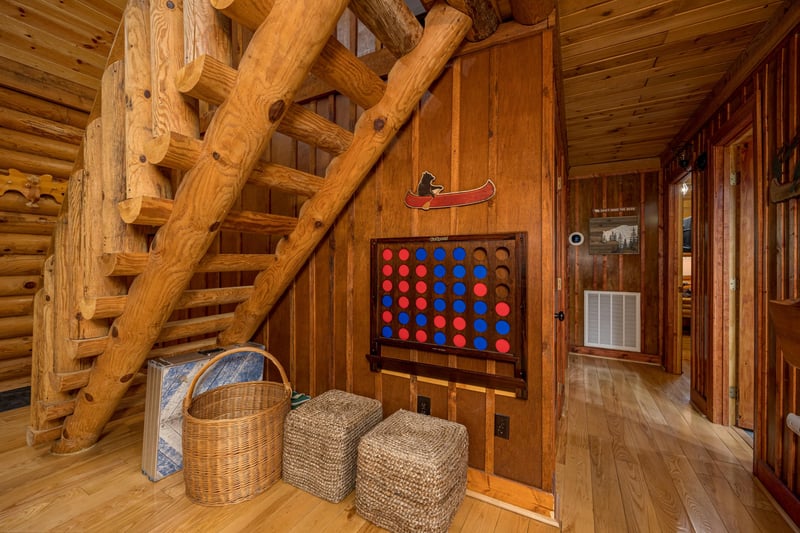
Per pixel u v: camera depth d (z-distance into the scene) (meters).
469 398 1.81
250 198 2.76
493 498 1.70
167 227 1.43
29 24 2.49
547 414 1.62
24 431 2.30
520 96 1.70
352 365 2.22
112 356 1.75
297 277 2.49
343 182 1.92
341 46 1.43
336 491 1.62
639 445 2.23
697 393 2.84
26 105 2.84
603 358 4.28
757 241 1.93
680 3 1.73
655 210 4.11
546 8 1.54
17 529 1.45
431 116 1.94
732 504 1.67
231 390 2.04
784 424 1.67
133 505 1.60
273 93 1.28
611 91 2.62
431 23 1.64
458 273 1.82
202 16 1.26
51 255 2.01
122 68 1.59
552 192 1.63
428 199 1.93
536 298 1.65
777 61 1.79
